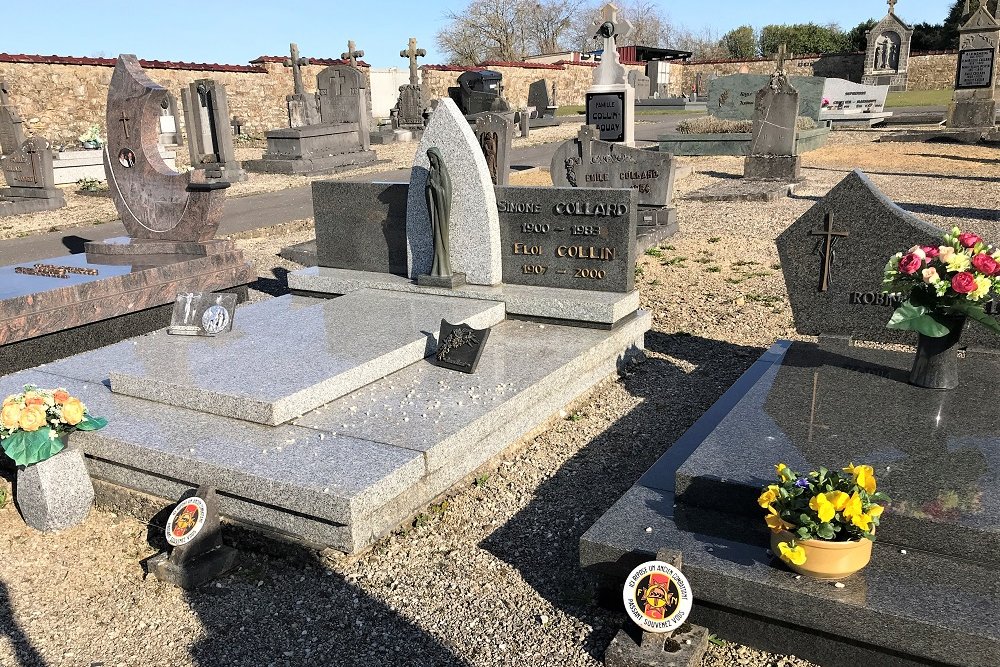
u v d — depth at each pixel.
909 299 4.95
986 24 21.88
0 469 5.46
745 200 14.50
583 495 5.04
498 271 7.67
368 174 20.73
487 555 4.41
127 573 4.39
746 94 25.41
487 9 65.75
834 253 5.92
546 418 5.99
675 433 5.89
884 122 28.67
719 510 4.18
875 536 3.54
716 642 3.67
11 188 16.98
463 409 5.27
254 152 26.22
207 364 5.73
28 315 7.20
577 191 7.14
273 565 4.39
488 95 30.92
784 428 4.64
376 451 4.65
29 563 4.50
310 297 8.36
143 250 9.48
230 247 9.43
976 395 5.03
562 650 3.67
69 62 24.84
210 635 3.86
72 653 3.78
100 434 4.93
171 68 28.28
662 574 3.54
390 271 8.38
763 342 7.68
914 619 3.19
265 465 4.48
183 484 4.73
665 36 81.31
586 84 49.12
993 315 5.66
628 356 7.16
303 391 5.15
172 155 21.20
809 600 3.38
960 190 14.80
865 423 4.66
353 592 4.11
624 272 7.12
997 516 3.62
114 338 8.06
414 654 3.68
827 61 45.69
